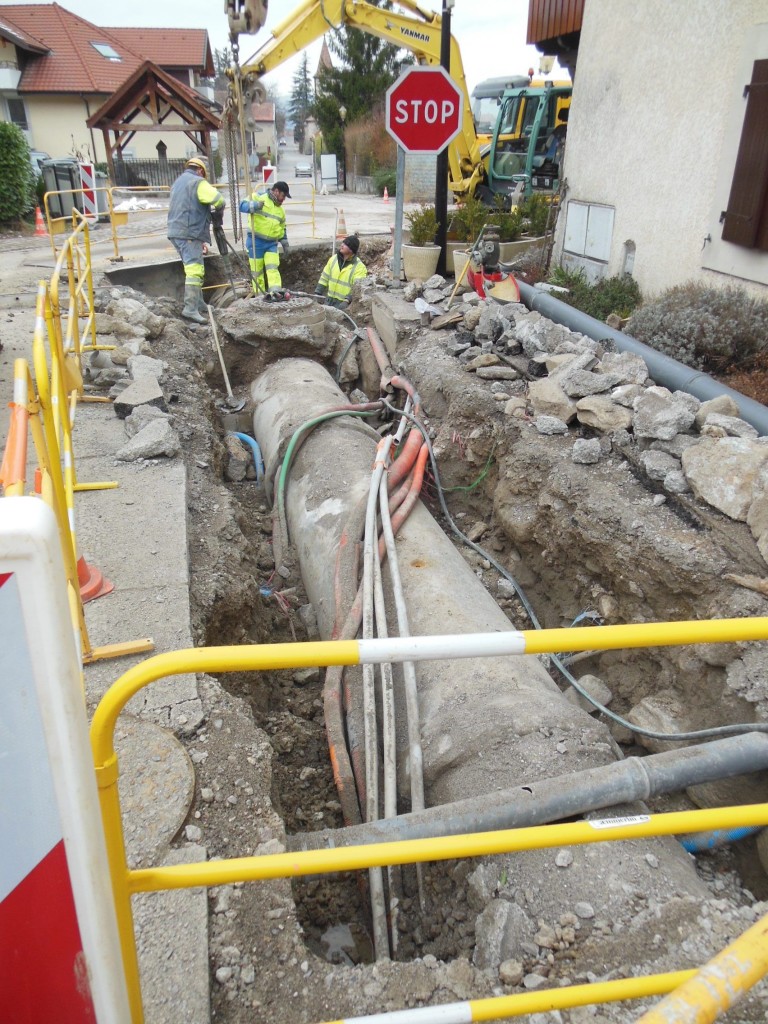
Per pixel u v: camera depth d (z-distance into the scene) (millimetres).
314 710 4039
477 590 4309
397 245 8859
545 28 11023
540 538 4656
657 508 4012
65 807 1134
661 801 3289
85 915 1218
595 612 4215
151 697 2900
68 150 29578
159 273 11031
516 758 2914
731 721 3207
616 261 8625
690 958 2102
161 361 6523
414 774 3125
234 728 2811
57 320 3857
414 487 5125
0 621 1021
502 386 5793
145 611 3363
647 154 7875
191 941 2062
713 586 3477
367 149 29766
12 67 27484
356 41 30062
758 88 6117
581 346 5855
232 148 11516
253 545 5203
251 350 8320
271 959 2090
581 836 1662
